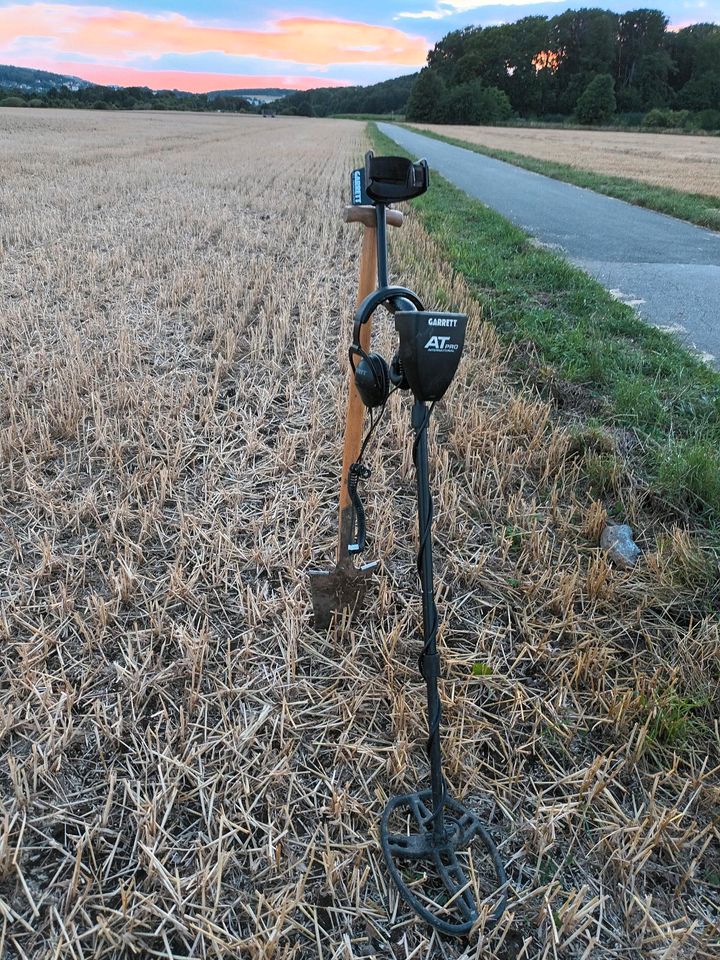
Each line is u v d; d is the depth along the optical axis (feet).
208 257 30.07
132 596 10.00
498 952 6.19
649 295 27.63
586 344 20.12
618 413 16.05
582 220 46.68
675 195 56.95
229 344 19.47
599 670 9.07
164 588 10.25
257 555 10.84
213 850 6.70
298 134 152.25
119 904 6.38
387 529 11.59
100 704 8.15
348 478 8.27
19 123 132.46
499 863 6.66
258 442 14.34
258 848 6.79
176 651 9.18
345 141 127.85
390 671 8.71
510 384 18.21
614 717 8.38
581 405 16.89
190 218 39.01
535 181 70.95
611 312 23.88
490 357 19.90
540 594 10.52
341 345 19.67
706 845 6.89
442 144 131.95
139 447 13.99
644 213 51.11
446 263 30.48
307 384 17.75
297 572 10.51
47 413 15.19
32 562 10.87
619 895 6.67
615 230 43.09
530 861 6.93
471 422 15.30
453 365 5.94
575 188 65.87
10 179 52.70
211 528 11.57
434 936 6.26
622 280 30.04
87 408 15.78
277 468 13.57
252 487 13.03
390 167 6.81
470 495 13.03
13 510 12.06
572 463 14.15
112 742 7.87
